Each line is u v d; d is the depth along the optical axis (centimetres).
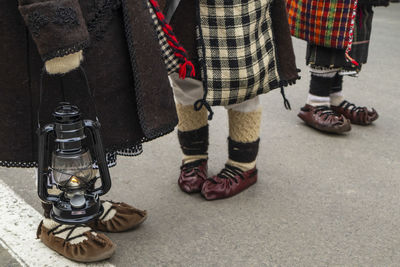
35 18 116
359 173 258
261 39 194
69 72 131
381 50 536
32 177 243
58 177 145
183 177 234
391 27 674
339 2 263
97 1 137
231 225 207
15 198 222
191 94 218
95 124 137
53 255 182
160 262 181
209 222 209
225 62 186
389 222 212
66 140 135
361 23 281
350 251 190
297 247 192
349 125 300
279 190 238
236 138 227
